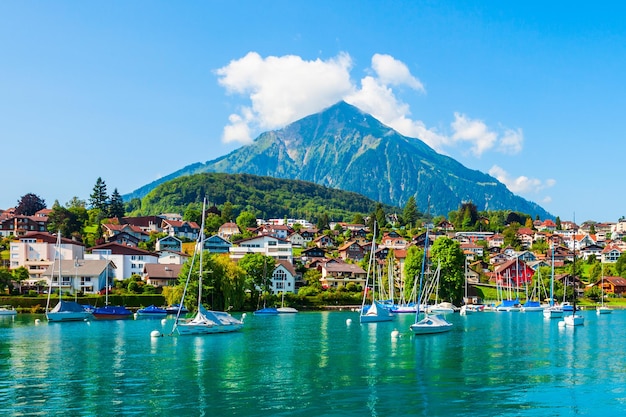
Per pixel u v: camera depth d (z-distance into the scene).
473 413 51.41
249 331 116.69
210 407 52.53
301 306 192.12
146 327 123.88
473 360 78.88
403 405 53.69
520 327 130.12
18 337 104.38
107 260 198.62
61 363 75.31
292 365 74.12
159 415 50.09
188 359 78.75
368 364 75.12
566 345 95.94
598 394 58.59
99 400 55.09
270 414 50.41
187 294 155.88
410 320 145.75
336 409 52.06
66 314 137.62
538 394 58.50
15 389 59.75
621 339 105.50
